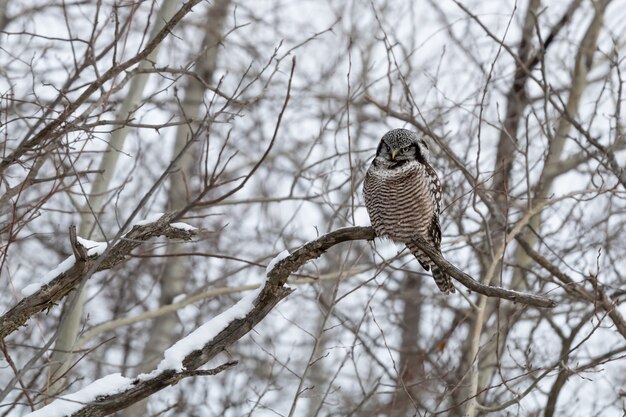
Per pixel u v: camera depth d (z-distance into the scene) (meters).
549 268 13.00
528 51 17.44
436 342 15.21
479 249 14.23
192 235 8.71
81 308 11.49
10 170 11.08
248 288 14.29
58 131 8.88
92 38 9.09
